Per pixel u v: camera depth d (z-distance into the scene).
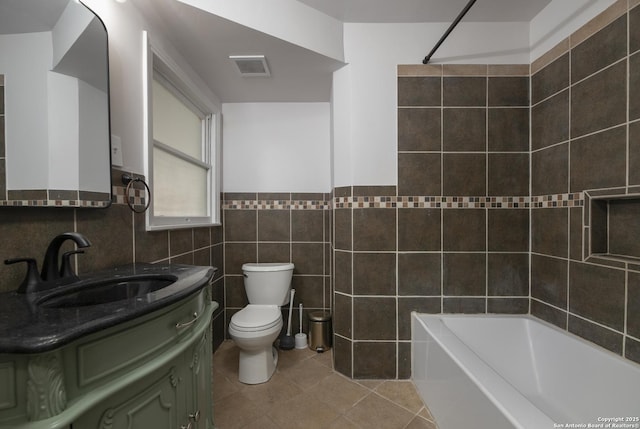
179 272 1.03
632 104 1.15
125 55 1.16
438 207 1.70
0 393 0.50
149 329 0.71
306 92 2.12
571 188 1.42
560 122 1.48
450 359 1.24
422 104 1.69
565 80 1.45
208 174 2.12
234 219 2.28
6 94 0.72
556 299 1.52
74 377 0.55
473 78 1.69
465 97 1.69
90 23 0.95
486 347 1.59
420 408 1.47
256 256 2.29
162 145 1.52
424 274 1.71
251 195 2.29
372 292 1.72
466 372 1.11
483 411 1.00
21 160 0.75
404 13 1.60
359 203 1.71
